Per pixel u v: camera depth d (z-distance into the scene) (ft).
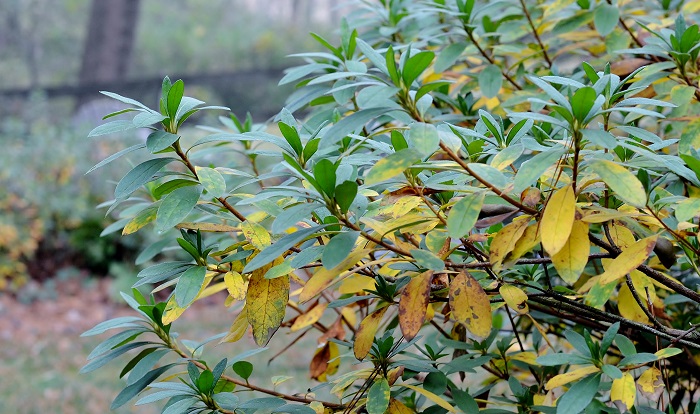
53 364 10.46
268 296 2.33
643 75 2.87
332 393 2.56
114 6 29.86
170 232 3.29
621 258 2.21
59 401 8.96
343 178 2.26
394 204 2.33
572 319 2.87
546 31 3.75
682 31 2.77
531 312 3.09
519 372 3.43
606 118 2.41
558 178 2.26
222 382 2.67
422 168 2.23
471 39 3.28
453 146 2.21
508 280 2.50
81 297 13.37
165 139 2.25
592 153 2.31
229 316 12.35
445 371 2.69
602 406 2.40
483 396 2.97
